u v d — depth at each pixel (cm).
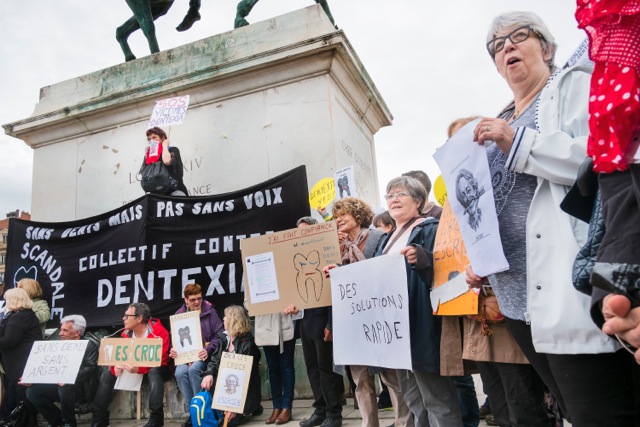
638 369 133
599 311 107
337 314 274
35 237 620
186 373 442
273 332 417
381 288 250
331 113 579
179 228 542
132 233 561
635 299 91
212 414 409
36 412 500
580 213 135
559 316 138
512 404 196
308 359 402
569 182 145
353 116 680
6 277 621
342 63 608
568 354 137
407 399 264
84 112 695
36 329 515
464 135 179
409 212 273
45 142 738
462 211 181
